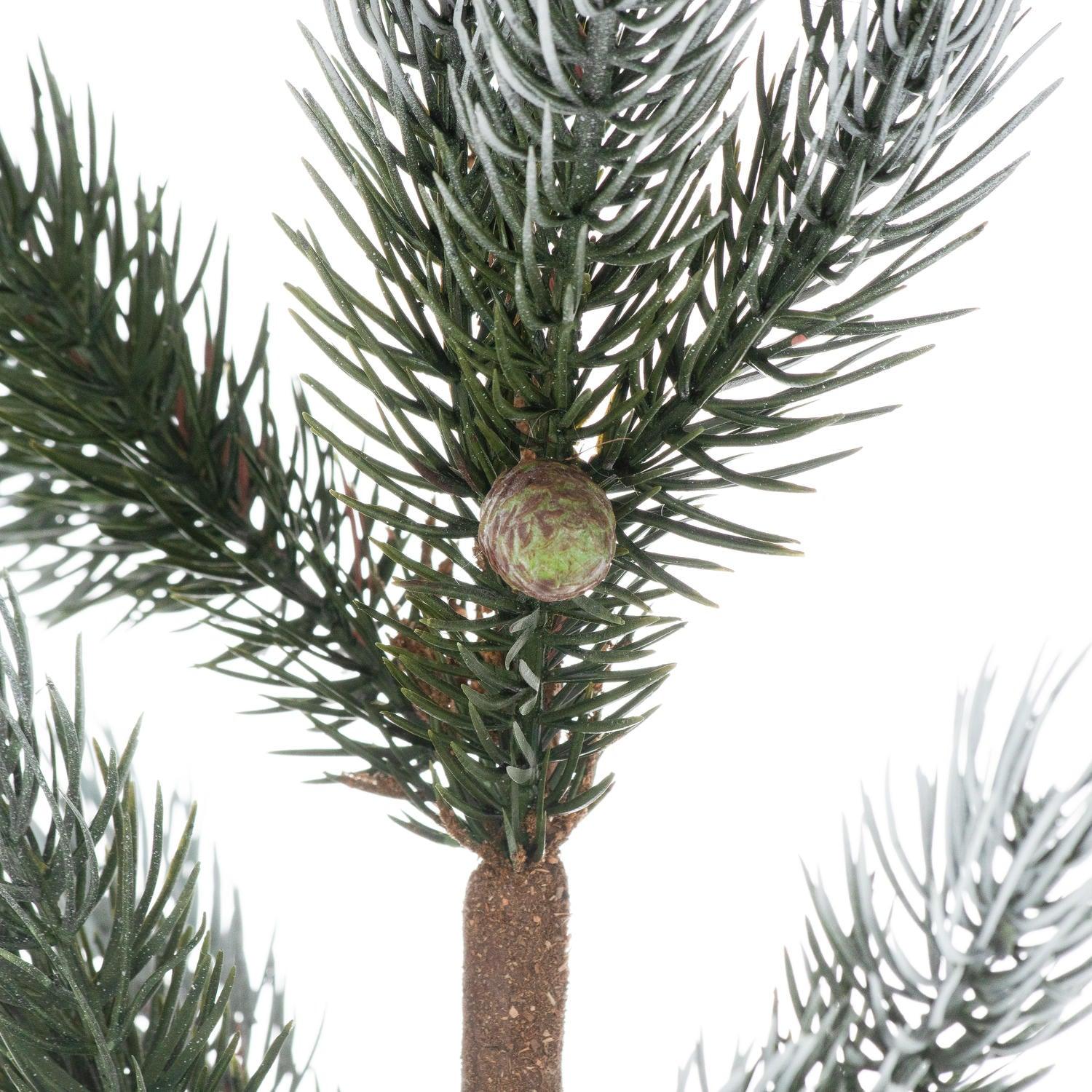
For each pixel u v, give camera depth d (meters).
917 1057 0.71
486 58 0.63
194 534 0.90
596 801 0.80
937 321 0.68
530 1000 0.80
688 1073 0.71
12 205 0.88
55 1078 0.67
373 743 0.90
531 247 0.58
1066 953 0.67
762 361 0.68
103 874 0.67
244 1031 0.90
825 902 0.73
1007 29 0.61
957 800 0.71
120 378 0.90
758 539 0.67
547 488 0.60
